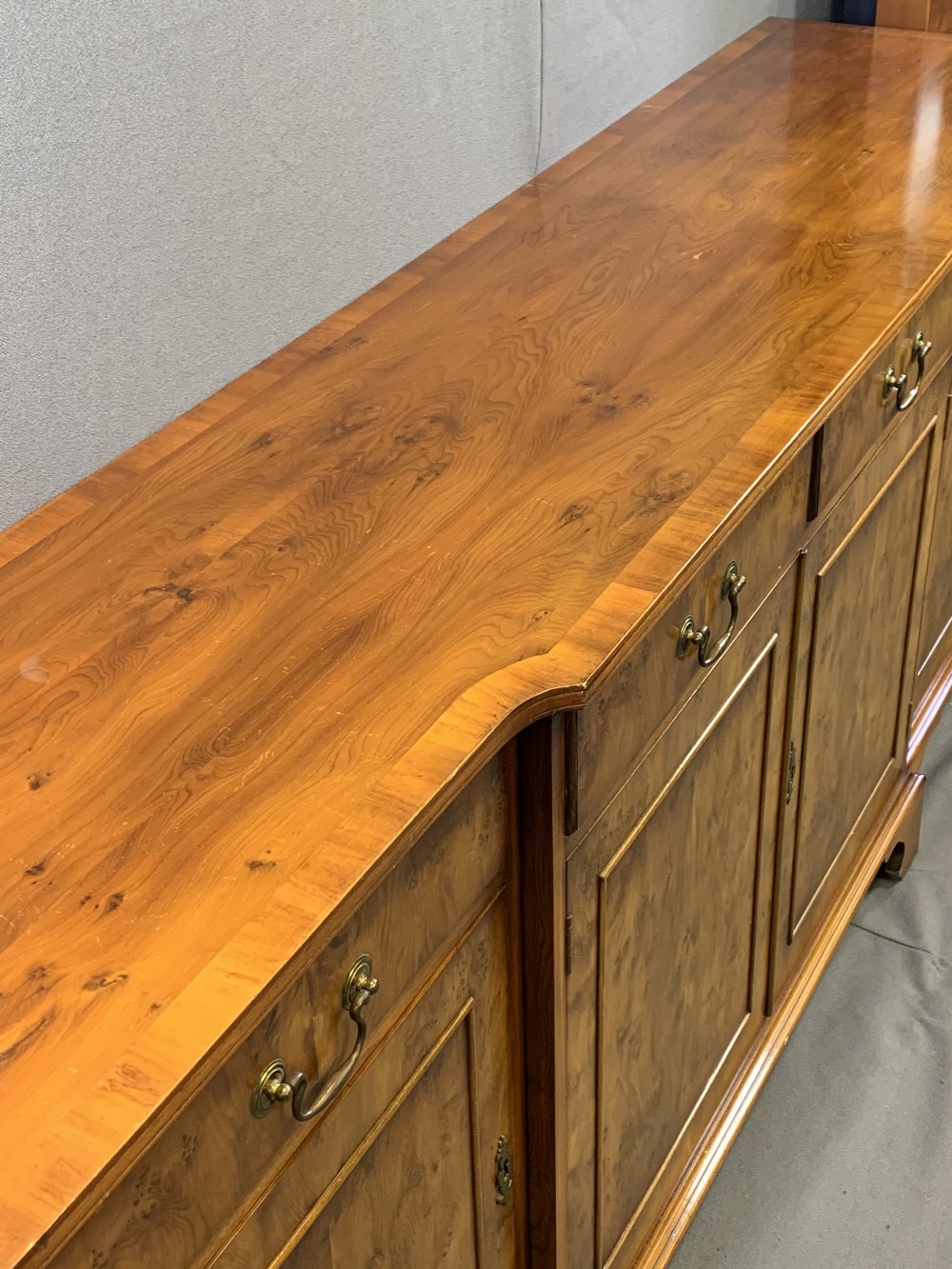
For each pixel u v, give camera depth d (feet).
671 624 3.56
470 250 5.05
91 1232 2.22
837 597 4.85
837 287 4.57
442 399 4.14
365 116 4.58
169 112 3.85
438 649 3.15
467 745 2.86
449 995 3.21
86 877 2.60
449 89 4.92
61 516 3.75
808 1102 5.66
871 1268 5.06
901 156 5.44
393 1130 3.13
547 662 3.08
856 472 4.64
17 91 3.43
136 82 3.72
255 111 4.14
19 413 3.69
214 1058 2.27
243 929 2.46
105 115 3.67
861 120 5.79
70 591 3.43
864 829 6.07
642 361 4.25
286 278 4.46
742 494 3.60
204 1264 2.55
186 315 4.12
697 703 3.92
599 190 5.40
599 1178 4.18
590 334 4.43
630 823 3.72
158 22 3.73
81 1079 2.21
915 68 6.26
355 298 4.80
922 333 4.91
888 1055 5.83
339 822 2.69
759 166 5.47
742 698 4.29
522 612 3.25
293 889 2.54
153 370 4.06
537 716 3.02
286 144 4.29
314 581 3.41
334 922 2.52
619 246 4.97
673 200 5.26
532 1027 3.64
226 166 4.09
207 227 4.10
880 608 5.43
